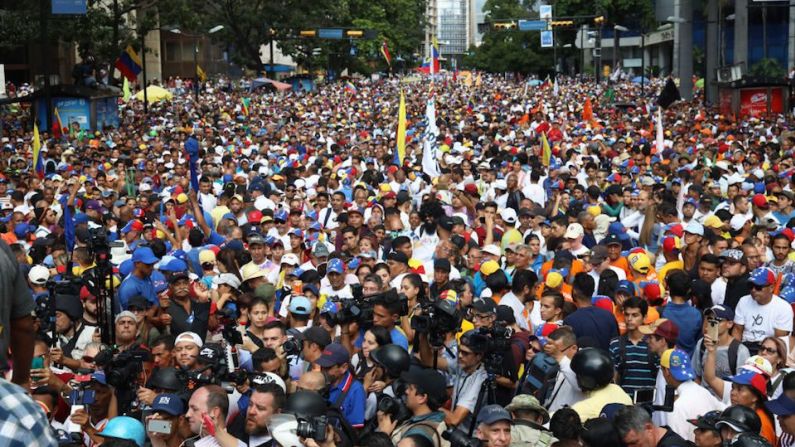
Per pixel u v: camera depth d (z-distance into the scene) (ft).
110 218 47.55
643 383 25.12
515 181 54.44
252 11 244.01
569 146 84.17
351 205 50.98
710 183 55.77
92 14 140.77
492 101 212.23
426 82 354.54
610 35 401.29
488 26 454.40
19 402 9.12
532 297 31.30
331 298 30.94
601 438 18.17
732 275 31.86
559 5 351.67
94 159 78.89
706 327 25.25
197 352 23.26
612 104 178.40
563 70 410.52
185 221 45.37
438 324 23.66
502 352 22.45
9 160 84.79
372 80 358.84
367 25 346.33
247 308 30.12
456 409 23.47
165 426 19.29
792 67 206.39
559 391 23.44
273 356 23.45
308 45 276.21
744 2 174.60
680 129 113.80
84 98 119.44
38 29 137.59
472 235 43.75
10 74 212.02
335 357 22.30
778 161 73.56
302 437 17.10
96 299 27.99
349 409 22.29
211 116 154.30
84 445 21.04
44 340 24.14
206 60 316.81
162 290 30.50
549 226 43.01
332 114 162.30
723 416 18.88
